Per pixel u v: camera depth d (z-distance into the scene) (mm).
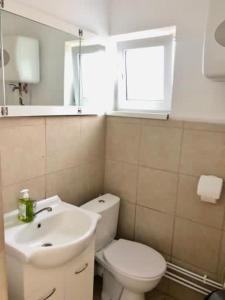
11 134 1331
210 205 1644
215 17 1239
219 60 1255
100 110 1937
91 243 1427
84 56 1729
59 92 1582
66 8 1526
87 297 1489
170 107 1832
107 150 2051
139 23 1767
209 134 1588
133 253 1712
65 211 1514
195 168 1669
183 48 1629
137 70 1980
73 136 1732
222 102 1551
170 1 1625
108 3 1850
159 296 1893
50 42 1474
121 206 2045
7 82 1287
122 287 1677
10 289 1207
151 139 1817
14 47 1299
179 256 1817
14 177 1381
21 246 1114
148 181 1878
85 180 1906
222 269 1657
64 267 1271
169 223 1828
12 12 1239
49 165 1582
